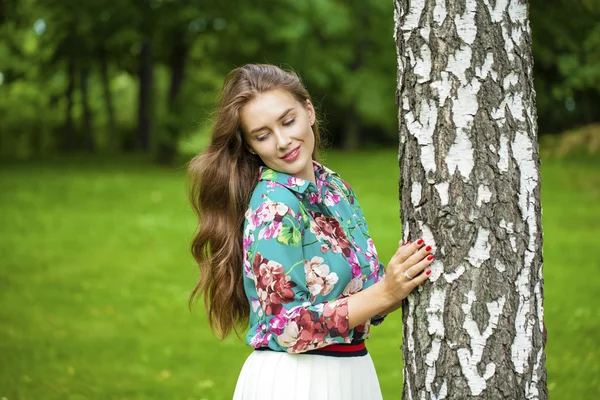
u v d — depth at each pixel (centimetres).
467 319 225
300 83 248
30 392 506
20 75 2644
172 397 497
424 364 232
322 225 239
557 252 936
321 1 2219
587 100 1645
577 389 482
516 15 226
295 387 230
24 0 2177
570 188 1504
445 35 225
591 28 1271
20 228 1162
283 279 226
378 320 267
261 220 231
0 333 648
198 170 251
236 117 242
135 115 3247
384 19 2666
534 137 229
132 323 682
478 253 224
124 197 1488
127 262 936
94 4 2006
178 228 1169
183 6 2006
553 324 637
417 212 230
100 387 517
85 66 2689
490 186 224
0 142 2891
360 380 240
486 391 226
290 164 239
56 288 809
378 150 2728
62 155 2527
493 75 224
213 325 261
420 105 229
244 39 2100
